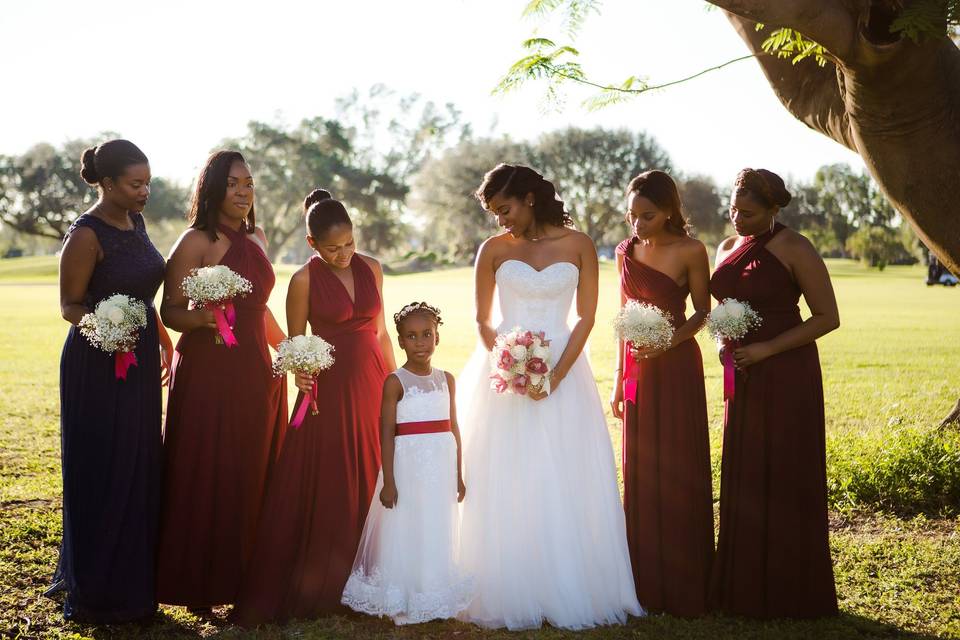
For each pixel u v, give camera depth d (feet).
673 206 14.69
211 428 14.29
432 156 277.44
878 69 15.30
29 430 28.91
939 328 70.08
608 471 14.60
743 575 14.26
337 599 13.94
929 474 20.74
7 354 51.31
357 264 14.94
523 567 13.92
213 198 14.46
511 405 14.46
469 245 250.98
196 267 14.43
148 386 14.16
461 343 58.70
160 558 14.28
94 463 13.78
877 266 211.00
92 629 13.53
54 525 17.97
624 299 15.57
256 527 14.49
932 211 17.26
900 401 35.17
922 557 16.74
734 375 14.40
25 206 262.47
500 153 248.11
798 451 14.17
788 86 20.66
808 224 228.43
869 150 17.38
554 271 14.62
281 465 14.24
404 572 13.52
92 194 265.34
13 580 15.16
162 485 14.51
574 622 13.70
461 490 14.20
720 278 14.83
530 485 14.14
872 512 19.90
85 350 13.83
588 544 14.17
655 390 14.76
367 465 14.44
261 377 14.71
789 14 14.02
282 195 256.11
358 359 14.58
